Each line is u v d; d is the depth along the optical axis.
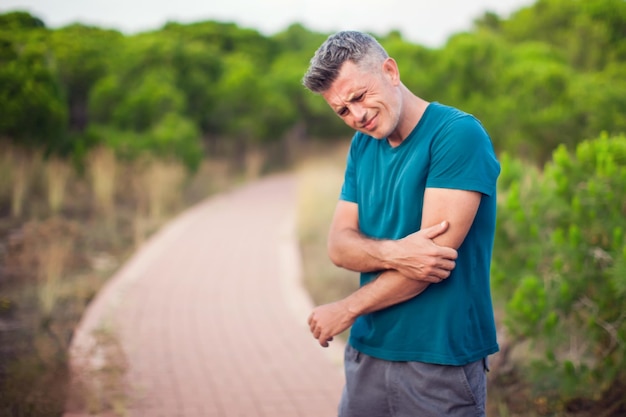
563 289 3.67
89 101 15.79
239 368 4.75
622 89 12.73
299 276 7.70
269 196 16.16
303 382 4.49
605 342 3.75
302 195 13.06
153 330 5.62
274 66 32.75
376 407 2.12
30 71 11.80
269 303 6.57
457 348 1.98
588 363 4.03
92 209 11.13
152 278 7.48
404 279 1.97
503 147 12.79
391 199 2.08
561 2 21.84
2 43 12.23
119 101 15.81
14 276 7.08
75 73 15.97
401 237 2.05
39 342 4.87
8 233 8.88
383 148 2.13
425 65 18.09
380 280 2.03
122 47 18.66
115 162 12.80
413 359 2.01
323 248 9.28
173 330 5.64
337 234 2.23
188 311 6.23
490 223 2.05
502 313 4.51
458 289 1.99
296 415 3.95
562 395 3.84
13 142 11.44
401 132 2.05
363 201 2.20
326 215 10.91
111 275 7.65
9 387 3.96
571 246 3.73
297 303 6.58
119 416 3.85
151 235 10.29
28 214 10.15
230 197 15.72
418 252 1.92
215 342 5.34
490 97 14.54
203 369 4.71
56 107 11.84
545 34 22.02
